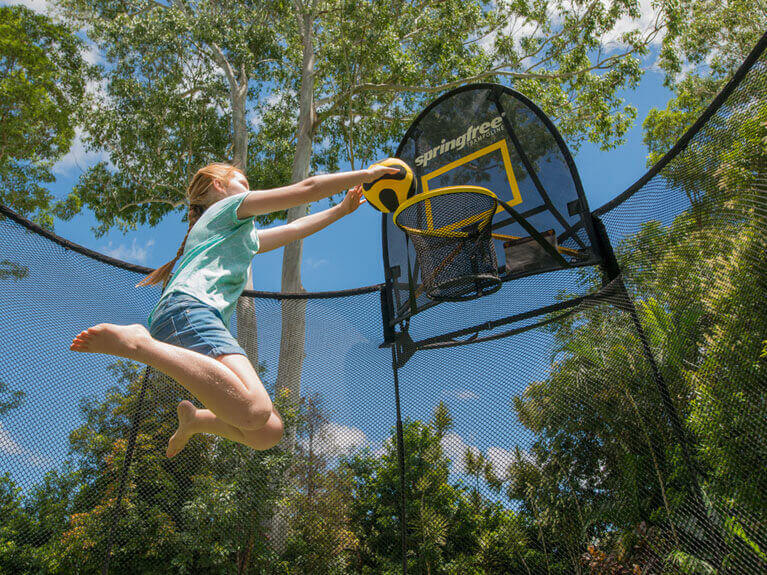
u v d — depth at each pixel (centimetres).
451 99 413
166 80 1355
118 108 1364
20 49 1397
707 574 242
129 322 403
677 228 309
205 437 421
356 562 405
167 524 384
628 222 349
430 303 387
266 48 1440
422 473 373
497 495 342
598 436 318
